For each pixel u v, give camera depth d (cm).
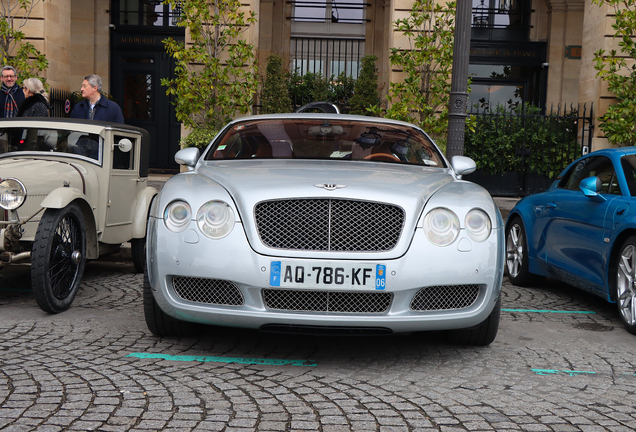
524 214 661
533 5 1634
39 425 273
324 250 357
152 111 1638
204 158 484
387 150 484
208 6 1233
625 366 394
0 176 477
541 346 436
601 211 522
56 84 1288
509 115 1280
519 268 669
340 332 362
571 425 293
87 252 536
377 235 361
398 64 1198
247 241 360
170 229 375
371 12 1712
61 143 574
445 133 1162
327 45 1711
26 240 491
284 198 362
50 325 446
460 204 380
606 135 1162
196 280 372
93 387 323
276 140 491
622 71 1159
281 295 361
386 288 355
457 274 365
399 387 340
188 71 1210
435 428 283
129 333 434
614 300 504
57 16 1283
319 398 318
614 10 1154
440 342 438
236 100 1193
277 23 1700
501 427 287
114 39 1630
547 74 1631
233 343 420
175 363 370
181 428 274
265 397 317
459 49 711
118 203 607
